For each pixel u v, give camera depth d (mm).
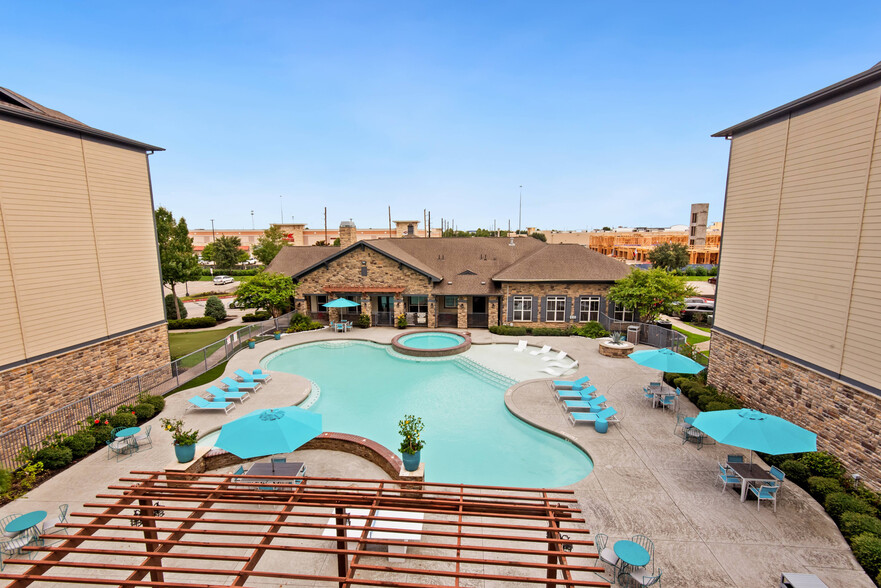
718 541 10180
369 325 33344
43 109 17672
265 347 27625
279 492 8930
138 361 20297
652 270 28312
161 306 21797
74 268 16969
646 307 27625
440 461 14445
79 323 17203
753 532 10484
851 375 11852
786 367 14383
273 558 9906
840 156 12086
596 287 31562
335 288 33188
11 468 12977
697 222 89562
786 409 14414
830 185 12445
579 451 14953
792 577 8602
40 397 15641
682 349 23031
